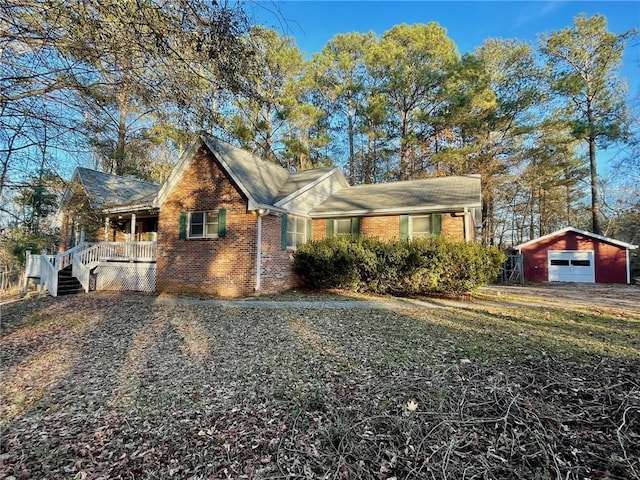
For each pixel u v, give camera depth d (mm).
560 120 21703
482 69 21797
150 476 2805
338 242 13039
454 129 23938
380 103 23328
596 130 20844
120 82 4422
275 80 10836
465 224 13039
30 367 5648
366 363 5152
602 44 21844
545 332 6758
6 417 3930
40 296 13406
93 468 2941
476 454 2842
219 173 13047
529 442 2973
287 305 10242
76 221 9219
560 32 22625
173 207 13711
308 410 3734
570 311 9109
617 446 2875
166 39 3863
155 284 13797
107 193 12992
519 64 23094
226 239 12773
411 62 24000
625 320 7926
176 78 4422
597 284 17797
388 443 3047
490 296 12188
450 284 11633
